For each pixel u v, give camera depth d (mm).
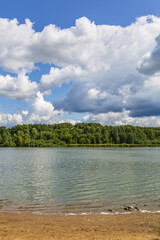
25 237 12945
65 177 39375
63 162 65688
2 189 29906
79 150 132500
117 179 37375
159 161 68062
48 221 17391
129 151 121750
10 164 60812
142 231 15086
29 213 19766
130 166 55719
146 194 27234
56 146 179750
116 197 25719
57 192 28172
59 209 21141
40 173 44062
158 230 15180
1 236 12992
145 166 55719
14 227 15430
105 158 78625
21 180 36531
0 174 42844
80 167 53750
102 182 34812
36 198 25172
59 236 13391
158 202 23781
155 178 38469
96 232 14633
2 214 19219
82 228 15586
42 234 13781
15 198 25156
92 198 25281
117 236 13648
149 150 131875
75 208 21516
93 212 20250
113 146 184375
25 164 60719
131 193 27719
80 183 34031
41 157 83875
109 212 20266
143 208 21531
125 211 20562
